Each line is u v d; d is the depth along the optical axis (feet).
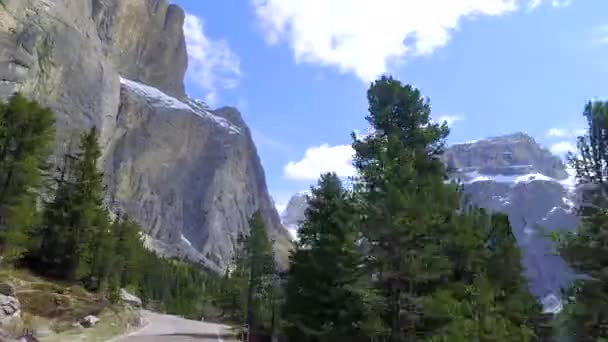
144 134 631.56
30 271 135.44
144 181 620.49
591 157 58.29
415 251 67.62
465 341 58.95
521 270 90.43
